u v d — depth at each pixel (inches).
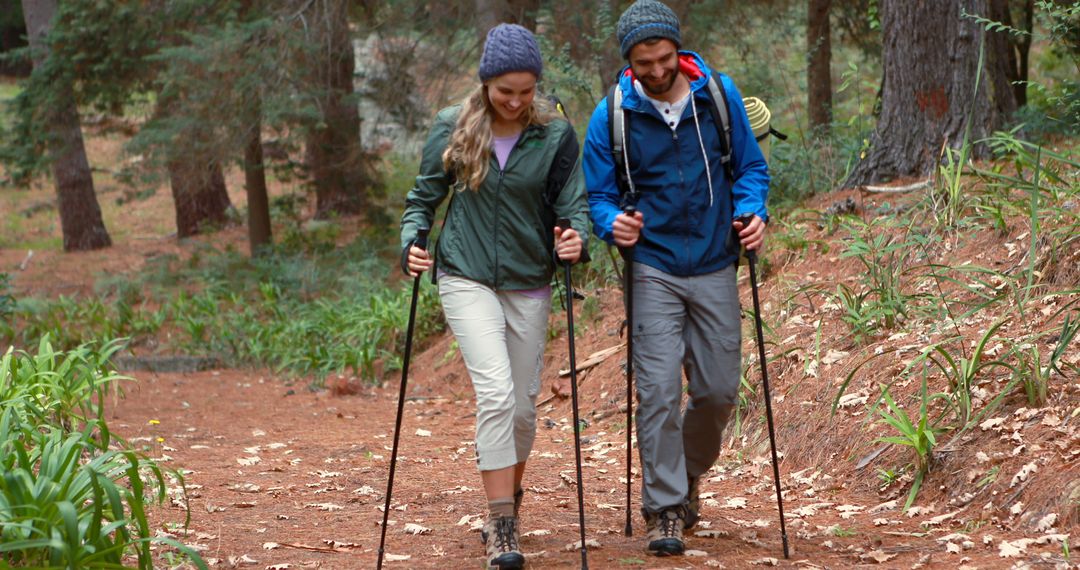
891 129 423.2
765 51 606.2
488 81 183.5
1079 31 407.2
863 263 350.6
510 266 191.9
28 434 209.6
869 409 263.4
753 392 306.5
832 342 308.3
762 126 214.7
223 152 696.4
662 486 194.4
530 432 202.2
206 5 704.4
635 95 193.0
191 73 671.1
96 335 659.4
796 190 467.2
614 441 329.4
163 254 861.8
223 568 202.7
